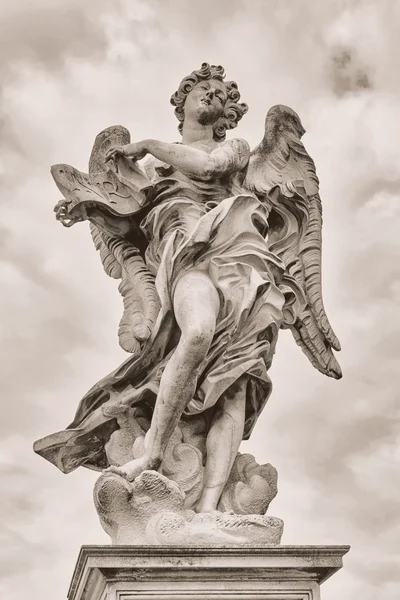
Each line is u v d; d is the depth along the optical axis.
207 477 6.68
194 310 6.59
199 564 5.96
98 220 7.47
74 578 6.26
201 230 6.84
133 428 6.98
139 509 6.32
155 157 7.41
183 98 7.80
